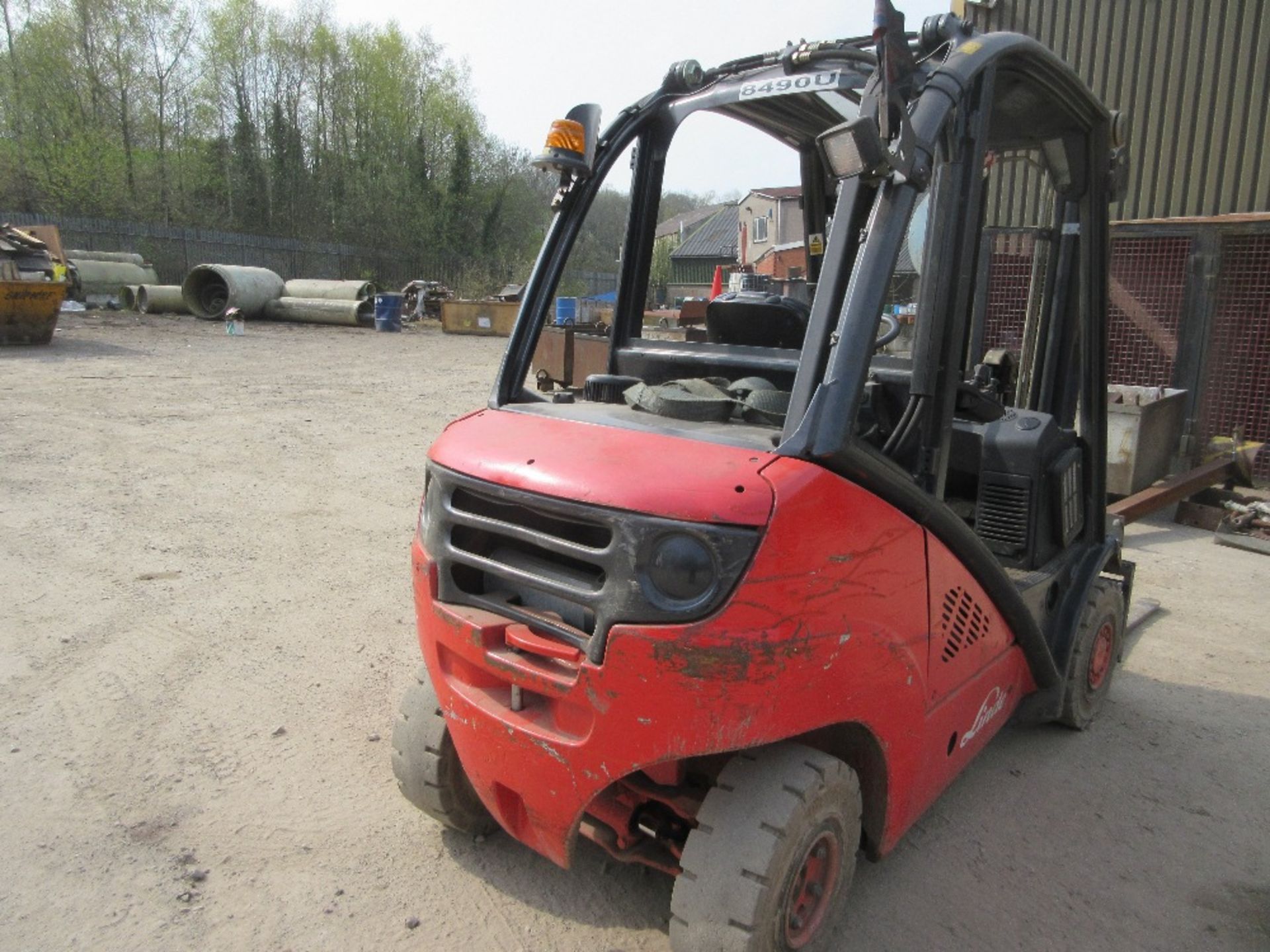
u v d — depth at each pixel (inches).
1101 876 123.6
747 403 104.3
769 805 89.7
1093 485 157.3
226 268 1000.9
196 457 341.7
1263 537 286.5
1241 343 355.9
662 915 112.3
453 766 117.8
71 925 107.4
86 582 213.3
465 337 971.9
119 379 525.7
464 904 113.2
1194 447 358.9
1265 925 115.2
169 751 145.1
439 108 1793.8
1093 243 144.2
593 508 86.1
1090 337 148.6
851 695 91.4
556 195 125.3
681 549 82.3
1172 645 204.4
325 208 1688.0
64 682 166.1
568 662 89.5
